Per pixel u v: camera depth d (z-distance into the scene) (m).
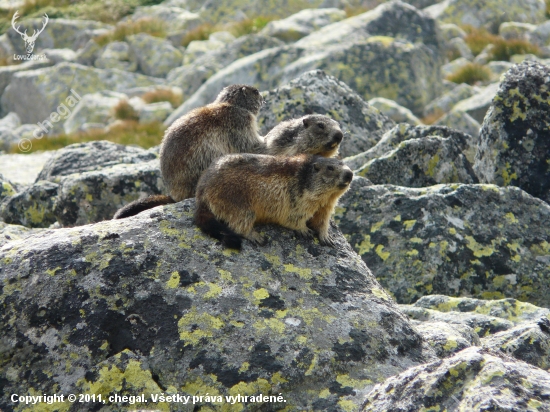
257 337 10.59
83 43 64.81
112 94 52.69
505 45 57.03
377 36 52.47
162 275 11.16
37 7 71.25
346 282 11.77
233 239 11.79
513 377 8.41
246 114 15.16
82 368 10.29
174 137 14.46
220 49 56.38
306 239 12.50
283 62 49.28
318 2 67.88
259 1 68.12
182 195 14.38
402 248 16.69
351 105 25.84
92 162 25.30
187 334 10.52
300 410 9.95
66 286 10.91
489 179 20.17
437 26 56.72
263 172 12.17
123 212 14.00
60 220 21.36
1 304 10.80
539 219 17.44
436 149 20.34
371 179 20.28
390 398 8.93
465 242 16.67
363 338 10.86
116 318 10.68
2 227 17.55
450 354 11.59
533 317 14.31
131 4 71.88
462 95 47.03
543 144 19.83
